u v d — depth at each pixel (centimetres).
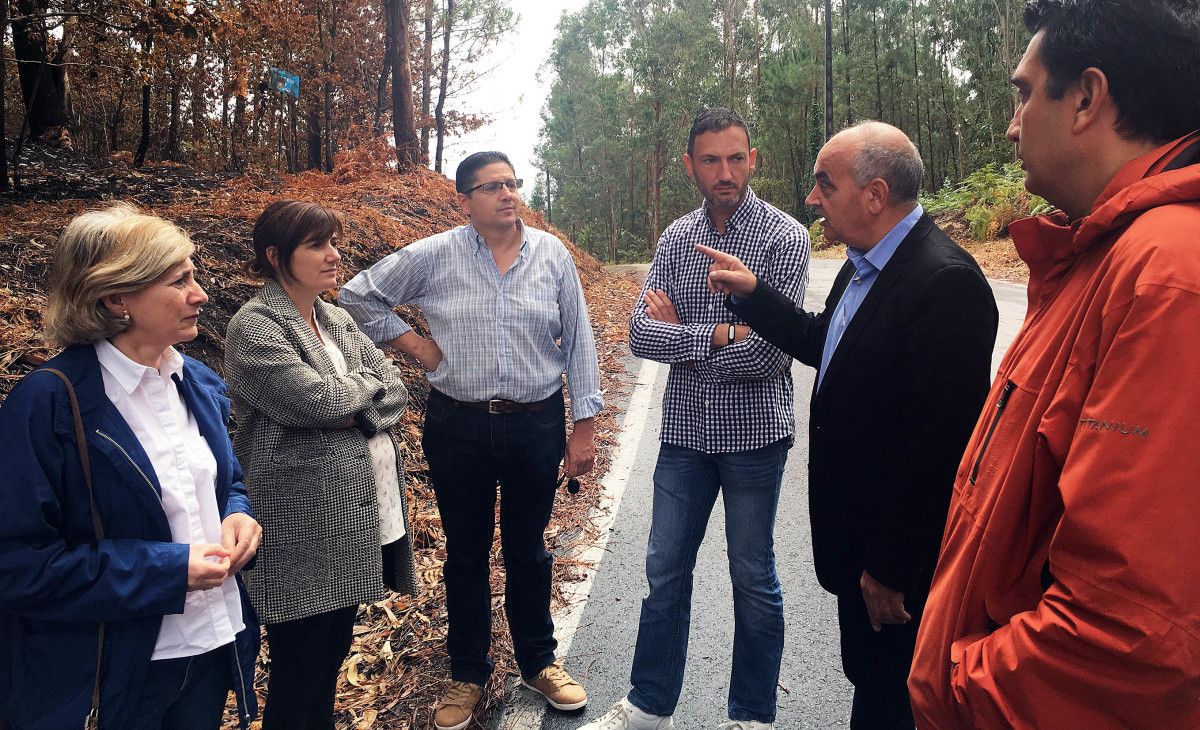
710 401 262
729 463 264
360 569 240
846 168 205
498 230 286
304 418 230
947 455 185
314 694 240
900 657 204
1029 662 103
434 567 386
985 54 4369
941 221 2381
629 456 555
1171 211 103
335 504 236
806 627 342
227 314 471
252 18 975
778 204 4894
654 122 4959
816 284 1512
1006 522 118
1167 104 110
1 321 398
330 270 246
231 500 202
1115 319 102
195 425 194
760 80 5359
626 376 789
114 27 830
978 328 185
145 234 170
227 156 1917
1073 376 108
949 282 187
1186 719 93
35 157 1022
